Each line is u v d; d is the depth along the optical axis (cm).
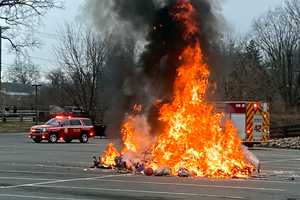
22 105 17662
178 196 1677
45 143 5450
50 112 9981
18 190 1798
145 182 2044
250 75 9344
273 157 3759
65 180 2095
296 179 2214
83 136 5775
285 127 6344
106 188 1861
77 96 8506
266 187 1931
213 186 1938
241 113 4903
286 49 12094
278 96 10944
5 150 4128
